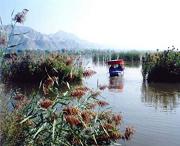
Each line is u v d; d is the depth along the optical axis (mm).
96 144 7840
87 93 9227
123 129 11570
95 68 45031
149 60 28062
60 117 7332
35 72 27219
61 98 7660
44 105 7332
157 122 12734
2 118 7512
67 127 7535
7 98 9570
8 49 7344
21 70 27172
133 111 14727
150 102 17094
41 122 7273
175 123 12609
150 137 10789
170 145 10086
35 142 7230
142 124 12391
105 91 20984
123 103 16719
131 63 59281
